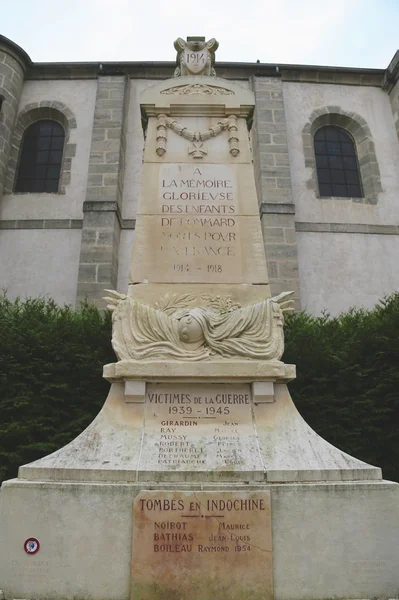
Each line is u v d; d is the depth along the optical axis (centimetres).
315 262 1498
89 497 379
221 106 630
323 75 1781
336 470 405
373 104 1778
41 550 367
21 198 1554
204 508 379
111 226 1455
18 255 1472
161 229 553
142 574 363
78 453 420
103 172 1536
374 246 1538
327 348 792
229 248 548
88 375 758
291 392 764
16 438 691
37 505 377
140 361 461
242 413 455
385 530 383
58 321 805
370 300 1467
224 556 370
